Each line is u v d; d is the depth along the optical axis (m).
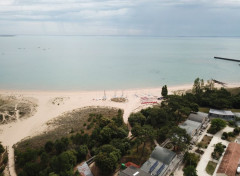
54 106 118.75
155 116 86.31
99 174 59.69
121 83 167.38
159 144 74.00
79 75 190.88
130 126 90.19
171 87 158.00
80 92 145.38
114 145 67.75
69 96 136.25
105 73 198.88
